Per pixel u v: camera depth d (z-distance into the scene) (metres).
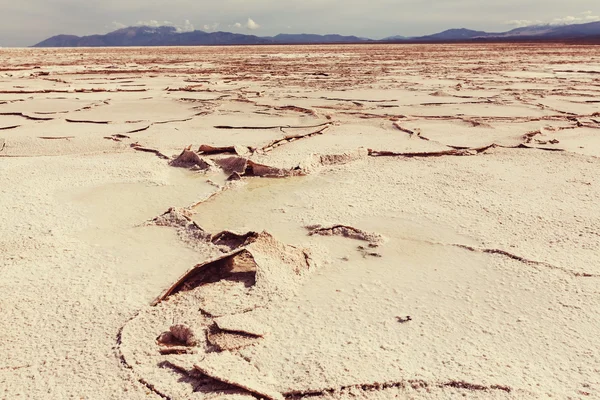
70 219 3.28
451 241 2.93
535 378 1.71
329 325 2.06
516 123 6.82
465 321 2.08
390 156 5.09
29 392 1.66
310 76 15.08
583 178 4.16
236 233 2.94
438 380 1.70
